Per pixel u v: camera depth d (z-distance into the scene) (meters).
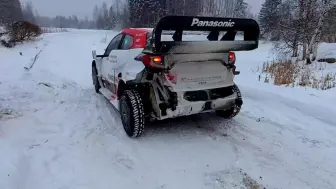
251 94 6.79
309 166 3.72
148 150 4.11
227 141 4.39
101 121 5.24
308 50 11.57
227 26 4.02
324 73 9.45
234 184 3.32
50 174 3.46
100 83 6.80
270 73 9.91
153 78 4.22
